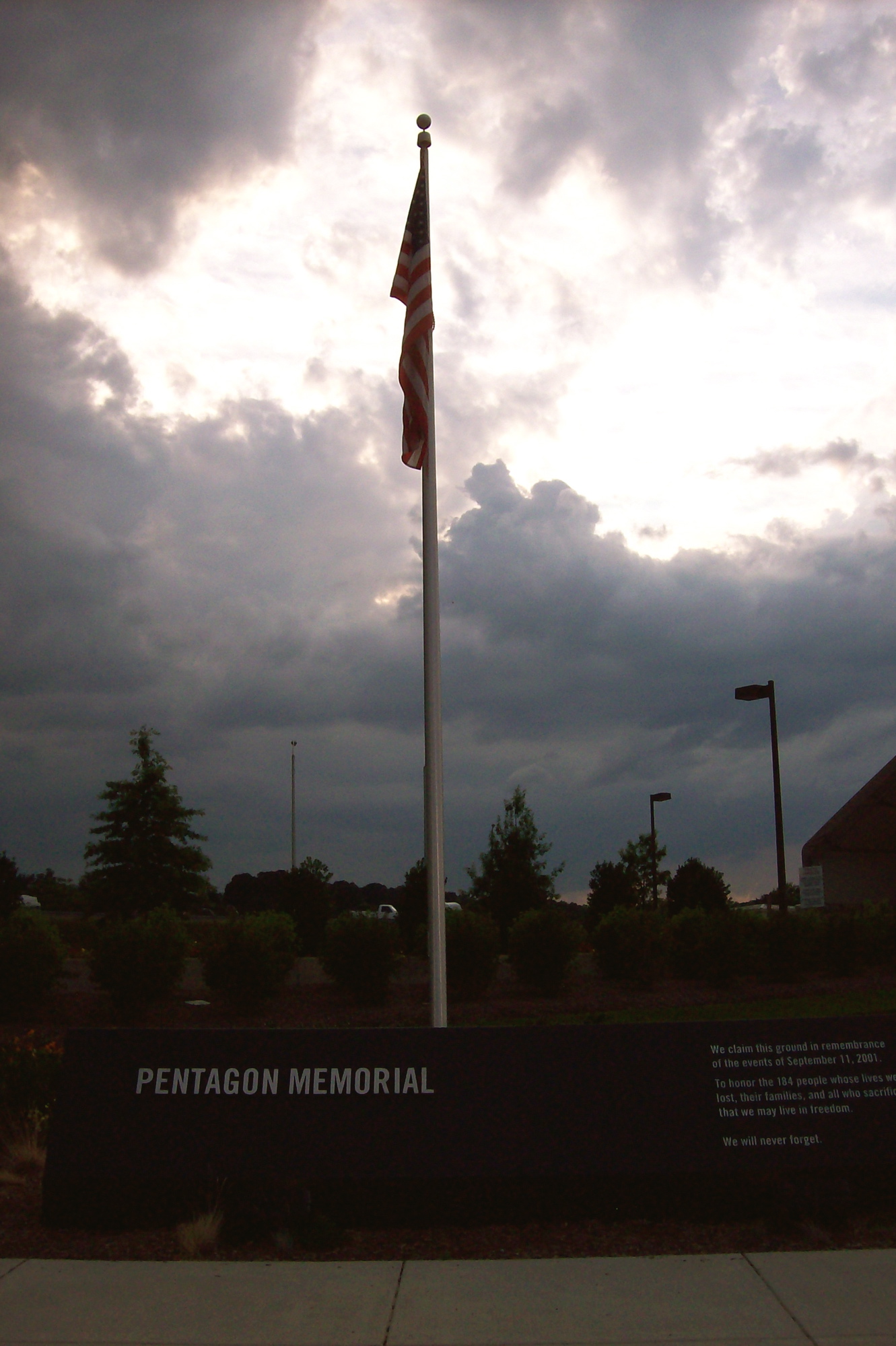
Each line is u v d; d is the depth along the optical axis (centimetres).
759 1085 638
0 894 3084
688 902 3288
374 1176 605
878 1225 604
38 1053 855
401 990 1866
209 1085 626
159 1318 484
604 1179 611
